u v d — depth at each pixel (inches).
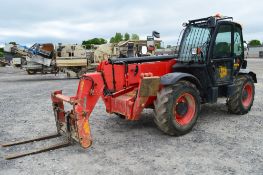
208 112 296.7
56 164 176.9
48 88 534.9
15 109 339.6
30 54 719.1
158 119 215.6
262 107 318.3
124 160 180.4
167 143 208.7
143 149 197.9
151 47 353.7
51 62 725.3
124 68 235.0
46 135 227.1
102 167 171.2
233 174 159.6
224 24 256.7
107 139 219.5
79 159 183.2
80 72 719.7
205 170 164.9
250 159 178.7
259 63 1172.5
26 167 173.6
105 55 716.0
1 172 167.9
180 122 223.6
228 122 259.6
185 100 226.4
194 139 215.6
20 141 215.0
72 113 196.4
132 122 266.1
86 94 195.6
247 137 218.7
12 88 550.6
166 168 168.2
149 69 242.7
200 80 252.1
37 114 310.3
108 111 237.1
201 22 253.4
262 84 507.2
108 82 231.0
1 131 247.8
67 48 724.7
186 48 257.0
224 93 275.6
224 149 195.3
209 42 246.4
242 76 284.5
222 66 263.4
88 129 187.6
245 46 290.4
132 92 236.4
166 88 215.8
